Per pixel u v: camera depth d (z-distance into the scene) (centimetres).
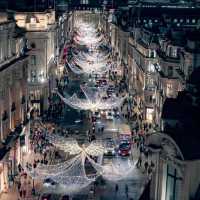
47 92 11181
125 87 14112
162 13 15525
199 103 3569
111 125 9994
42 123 9962
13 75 7225
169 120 3400
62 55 17512
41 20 11244
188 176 2756
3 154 6319
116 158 7906
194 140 2847
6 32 6831
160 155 3008
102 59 19000
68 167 7469
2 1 11544
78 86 14000
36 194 6488
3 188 6525
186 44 7862
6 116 6825
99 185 6850
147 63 10550
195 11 14975
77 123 10112
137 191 6669
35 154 8050
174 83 8431
